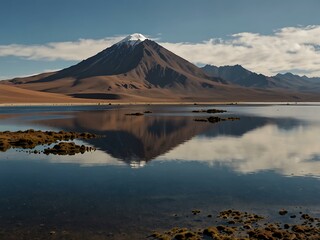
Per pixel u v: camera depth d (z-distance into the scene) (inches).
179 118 4084.6
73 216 864.9
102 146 1945.1
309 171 1341.0
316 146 1951.3
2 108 6491.1
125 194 1045.8
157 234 755.4
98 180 1205.7
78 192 1063.6
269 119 3934.5
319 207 931.3
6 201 978.1
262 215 875.4
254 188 1109.1
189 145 1998.0
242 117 4279.0
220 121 3649.1
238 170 1360.7
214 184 1157.1
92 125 3181.6
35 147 1886.1
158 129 2854.3
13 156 1626.5
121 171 1341.0
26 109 6161.4
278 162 1510.8
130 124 3294.8
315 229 777.6
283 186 1131.9
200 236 746.8
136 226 805.2
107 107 7593.5
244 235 755.4
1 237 745.6
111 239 739.4
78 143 2047.2
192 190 1087.6
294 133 2583.7
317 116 4458.7
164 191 1075.9
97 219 846.5
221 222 828.6
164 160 1556.3
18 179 1218.6
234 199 999.0
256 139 2251.5
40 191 1073.5
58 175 1274.6
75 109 6353.3
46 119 3841.0
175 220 841.5
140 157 1628.9
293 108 7332.7
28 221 832.9
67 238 743.7
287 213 887.1
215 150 1824.6
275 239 729.6
